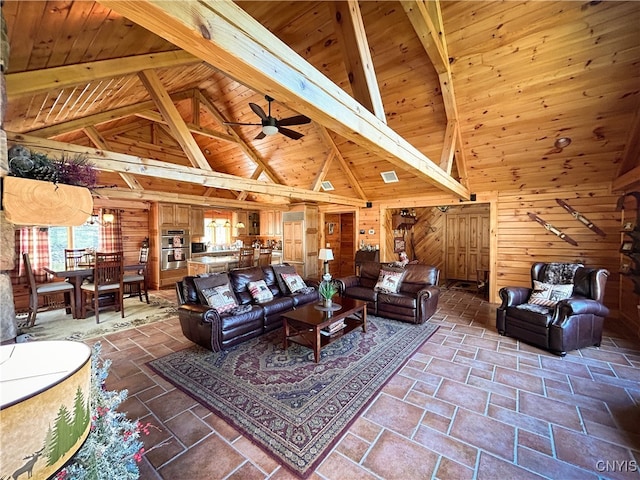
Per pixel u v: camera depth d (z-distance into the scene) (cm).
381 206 712
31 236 541
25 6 134
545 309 345
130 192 540
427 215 891
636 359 308
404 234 866
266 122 402
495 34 312
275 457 176
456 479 160
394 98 427
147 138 640
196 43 97
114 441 111
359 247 750
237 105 555
